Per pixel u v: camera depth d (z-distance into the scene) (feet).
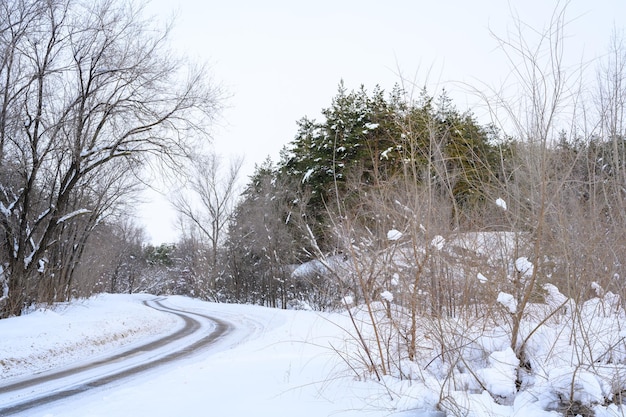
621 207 18.51
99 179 79.77
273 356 28.71
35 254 57.26
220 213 151.43
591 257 18.78
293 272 90.12
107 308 74.02
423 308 20.11
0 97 50.75
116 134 59.11
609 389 15.15
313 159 84.79
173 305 126.31
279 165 127.24
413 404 15.74
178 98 58.59
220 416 15.83
